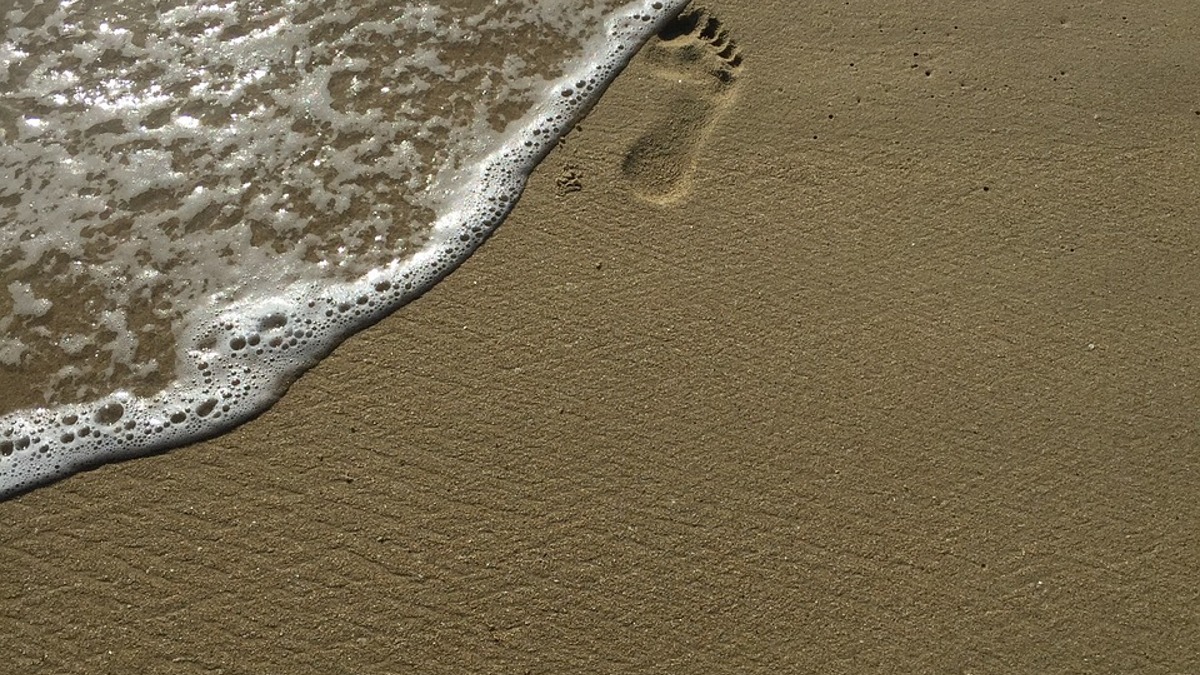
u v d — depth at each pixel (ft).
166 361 7.43
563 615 6.59
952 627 6.60
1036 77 8.50
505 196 8.04
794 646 6.55
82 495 6.90
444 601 6.62
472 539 6.78
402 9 8.86
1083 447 7.09
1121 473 7.02
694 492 6.91
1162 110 8.39
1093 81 8.48
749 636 6.56
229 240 7.93
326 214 8.04
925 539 6.81
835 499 6.91
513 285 7.61
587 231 7.82
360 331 7.48
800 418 7.14
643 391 7.22
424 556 6.73
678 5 8.84
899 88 8.45
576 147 8.23
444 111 8.48
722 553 6.75
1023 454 7.06
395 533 6.79
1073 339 7.44
